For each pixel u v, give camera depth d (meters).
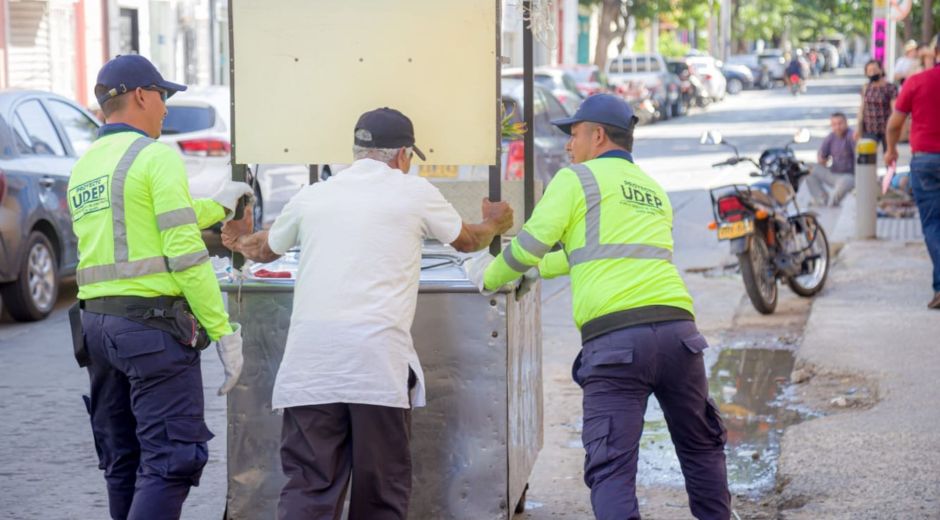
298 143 4.97
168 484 4.45
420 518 4.88
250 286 4.82
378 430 4.30
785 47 105.88
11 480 6.17
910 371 7.89
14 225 9.80
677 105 44.16
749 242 9.96
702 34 81.44
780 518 5.44
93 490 6.03
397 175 4.43
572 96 24.81
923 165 9.65
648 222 4.62
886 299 10.37
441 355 4.80
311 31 4.92
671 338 4.52
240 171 5.00
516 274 4.58
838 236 14.45
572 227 4.60
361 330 4.27
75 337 4.60
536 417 5.64
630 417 4.52
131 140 4.52
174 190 4.40
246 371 4.88
